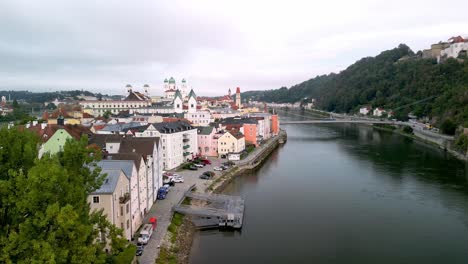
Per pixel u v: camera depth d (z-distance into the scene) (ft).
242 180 358.64
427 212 261.85
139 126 408.67
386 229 231.50
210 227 232.94
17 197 84.07
